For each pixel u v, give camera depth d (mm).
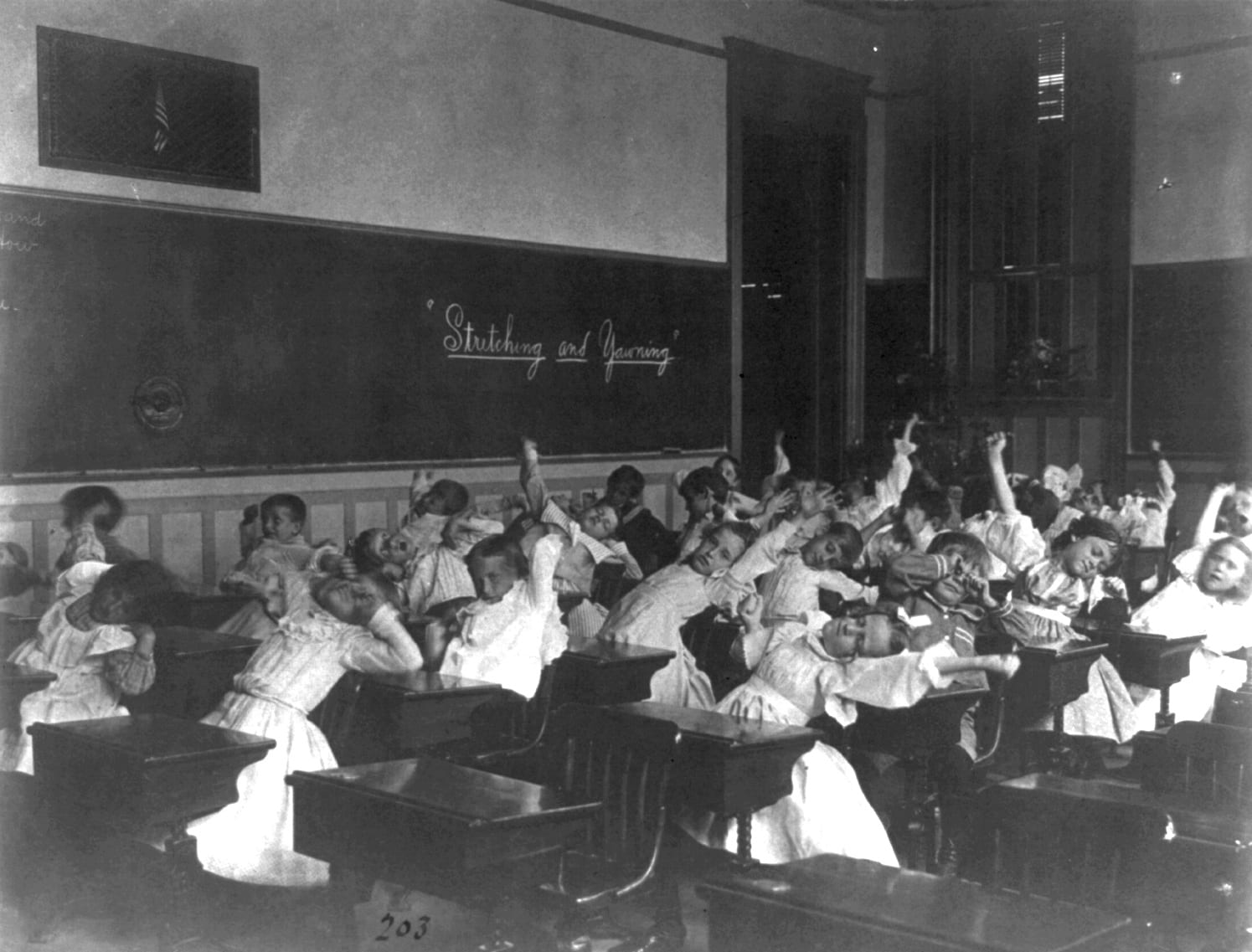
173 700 6215
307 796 3973
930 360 17562
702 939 4711
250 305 11672
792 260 18484
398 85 12805
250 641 6457
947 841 5082
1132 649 6469
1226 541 6816
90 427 10641
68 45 10461
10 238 10195
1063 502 11375
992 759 6527
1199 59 16266
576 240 14641
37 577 8266
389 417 12812
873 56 18500
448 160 13289
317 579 5332
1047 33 17203
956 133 17906
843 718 4809
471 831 3463
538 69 14148
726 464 11875
